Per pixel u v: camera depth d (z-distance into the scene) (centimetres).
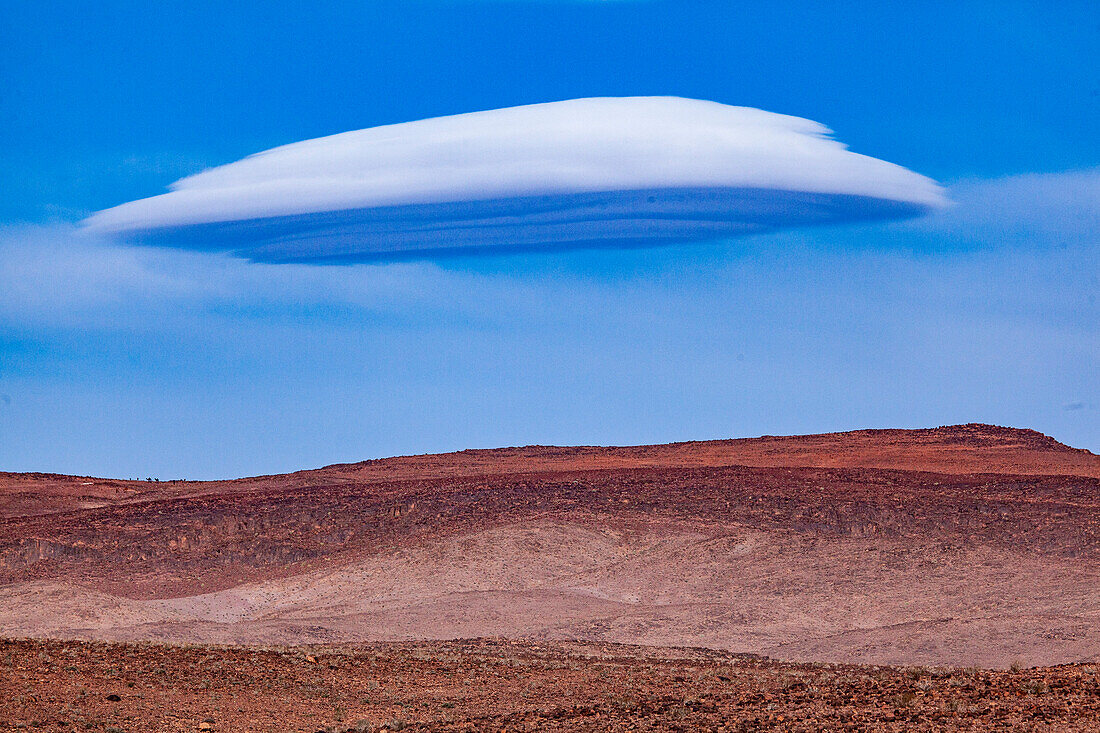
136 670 9838
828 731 6706
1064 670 8769
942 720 6675
